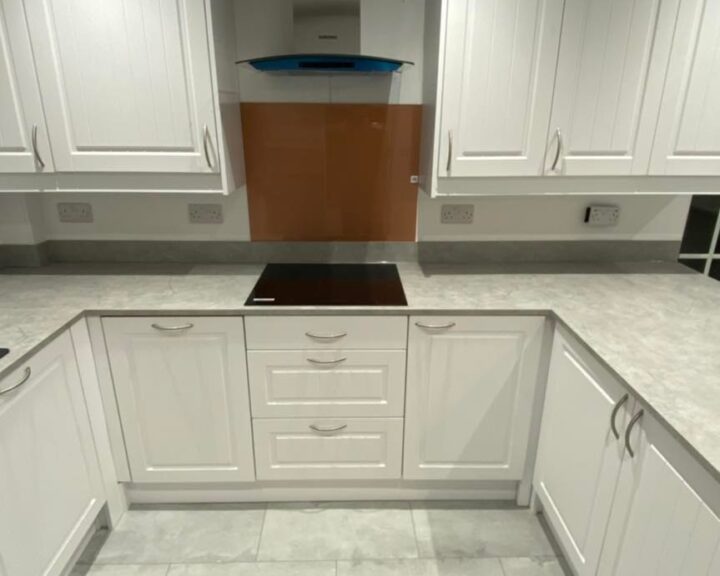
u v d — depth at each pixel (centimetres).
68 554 159
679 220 211
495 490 200
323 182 207
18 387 134
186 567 172
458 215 211
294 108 198
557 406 165
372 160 204
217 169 172
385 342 173
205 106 164
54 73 159
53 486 151
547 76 160
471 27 156
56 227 209
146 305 169
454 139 167
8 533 132
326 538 184
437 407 182
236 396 179
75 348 162
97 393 175
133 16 155
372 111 198
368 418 184
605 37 156
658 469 110
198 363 174
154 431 183
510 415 183
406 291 183
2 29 155
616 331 148
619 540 127
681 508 101
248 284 190
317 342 173
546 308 167
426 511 197
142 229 211
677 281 193
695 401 111
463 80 161
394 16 187
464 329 171
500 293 181
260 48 190
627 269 208
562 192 175
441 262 217
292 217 212
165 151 170
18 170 168
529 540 183
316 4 176
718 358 132
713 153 168
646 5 153
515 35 156
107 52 158
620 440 126
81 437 166
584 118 165
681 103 163
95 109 164
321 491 200
